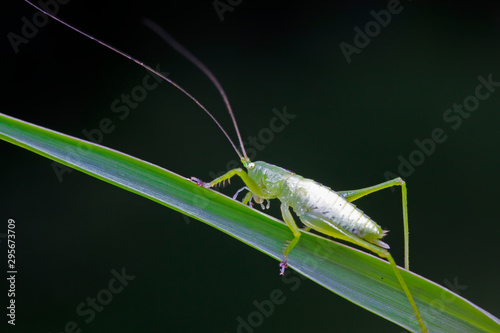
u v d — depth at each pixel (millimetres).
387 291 195
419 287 194
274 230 198
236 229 197
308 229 209
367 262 195
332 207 205
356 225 204
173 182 196
